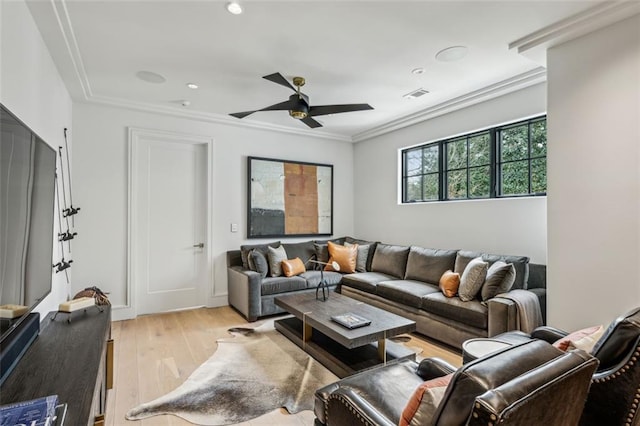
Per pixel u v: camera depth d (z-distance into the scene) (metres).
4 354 1.35
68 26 2.32
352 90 3.62
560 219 2.49
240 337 3.43
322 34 2.48
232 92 3.63
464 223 4.04
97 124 3.88
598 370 1.25
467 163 4.12
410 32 2.46
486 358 0.92
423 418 1.06
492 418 0.73
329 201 5.61
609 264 2.25
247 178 4.84
